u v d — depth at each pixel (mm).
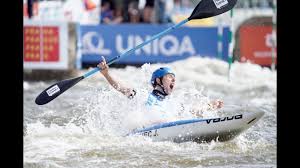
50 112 31719
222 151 23375
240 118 24344
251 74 47750
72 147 23516
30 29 48031
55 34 48281
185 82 44344
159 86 26406
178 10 62031
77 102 35219
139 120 26125
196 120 24656
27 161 21406
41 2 56188
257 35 53062
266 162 21859
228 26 52781
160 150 23328
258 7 59062
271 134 26547
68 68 48562
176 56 52688
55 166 20953
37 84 44812
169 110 26219
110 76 26859
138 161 21766
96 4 57719
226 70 48812
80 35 50938
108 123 27000
